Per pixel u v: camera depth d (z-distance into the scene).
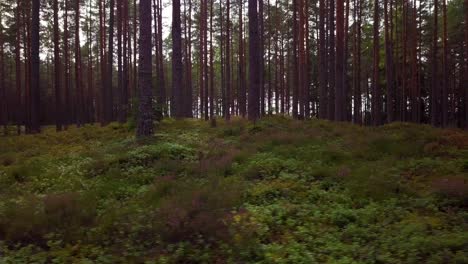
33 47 25.55
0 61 47.16
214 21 44.34
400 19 41.44
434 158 13.59
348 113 52.91
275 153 13.64
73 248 6.90
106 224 7.59
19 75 38.62
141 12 16.62
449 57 46.84
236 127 18.98
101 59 38.44
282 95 48.69
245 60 45.47
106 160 13.17
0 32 38.34
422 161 12.80
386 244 6.89
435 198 9.50
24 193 10.64
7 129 39.06
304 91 34.19
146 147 14.16
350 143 15.20
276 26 43.84
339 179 10.86
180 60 25.95
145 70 16.61
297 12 37.94
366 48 48.47
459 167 12.20
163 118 23.50
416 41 40.31
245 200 9.39
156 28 38.22
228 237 7.00
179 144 15.20
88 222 8.06
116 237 7.26
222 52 47.44
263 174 11.30
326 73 37.41
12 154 16.69
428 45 45.62
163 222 7.45
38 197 9.82
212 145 15.16
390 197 9.59
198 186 9.73
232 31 45.25
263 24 39.25
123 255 6.60
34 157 15.95
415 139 16.23
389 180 10.60
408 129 18.97
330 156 13.05
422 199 9.37
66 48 38.12
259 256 6.54
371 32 46.56
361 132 18.12
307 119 24.55
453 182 9.90
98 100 56.62
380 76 47.44
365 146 14.65
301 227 7.70
